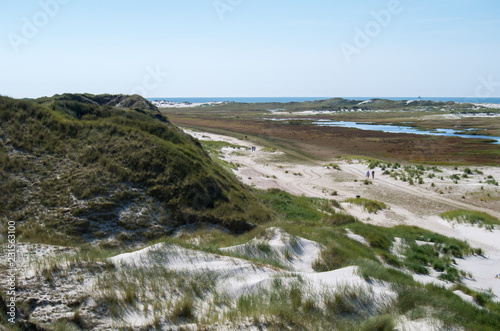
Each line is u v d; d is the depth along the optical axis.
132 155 16.09
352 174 35.34
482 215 21.41
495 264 14.41
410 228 18.91
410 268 12.77
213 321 6.21
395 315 7.00
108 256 8.86
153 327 5.99
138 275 7.69
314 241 12.02
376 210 22.81
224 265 8.75
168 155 16.73
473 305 9.21
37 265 7.34
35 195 12.98
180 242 9.96
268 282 8.01
